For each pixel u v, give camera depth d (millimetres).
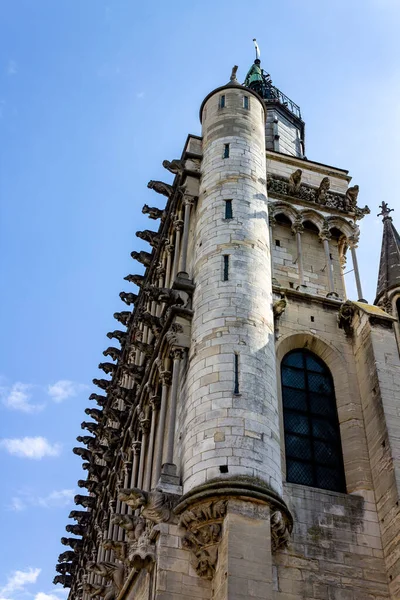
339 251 39375
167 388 31062
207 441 25938
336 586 25719
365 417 31094
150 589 24047
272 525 24391
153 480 29297
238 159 36750
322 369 33250
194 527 24406
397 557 26109
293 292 34844
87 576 42594
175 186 41062
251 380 27625
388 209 40812
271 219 38281
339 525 27391
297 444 30469
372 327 32781
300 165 42156
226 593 22203
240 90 40625
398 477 27734
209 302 30547
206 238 33500
